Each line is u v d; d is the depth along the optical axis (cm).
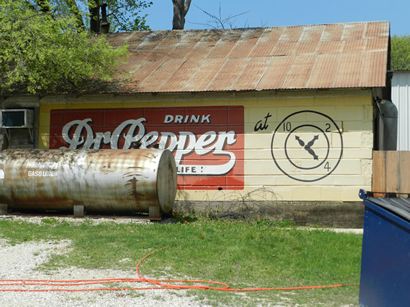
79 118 1670
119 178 1414
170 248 1083
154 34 2048
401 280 582
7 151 1524
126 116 1639
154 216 1423
